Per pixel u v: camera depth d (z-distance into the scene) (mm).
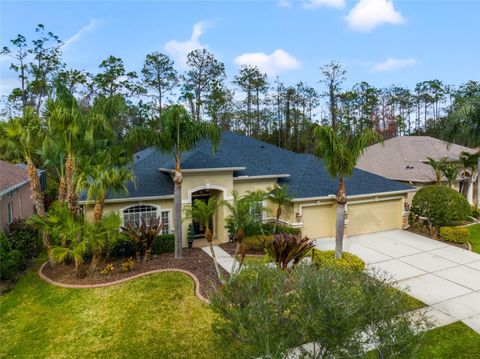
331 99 53156
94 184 13398
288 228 18906
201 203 15289
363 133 14461
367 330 5930
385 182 22609
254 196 17469
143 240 15508
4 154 28469
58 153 14797
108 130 15164
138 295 12438
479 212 24906
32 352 9453
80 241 13711
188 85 52281
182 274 14242
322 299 5387
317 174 22406
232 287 6781
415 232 21484
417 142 32906
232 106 59000
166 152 15859
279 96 59500
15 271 14508
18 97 44125
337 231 15297
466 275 14742
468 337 9977
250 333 5574
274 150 25469
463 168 28297
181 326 10508
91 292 12695
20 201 21516
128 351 9398
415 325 6715
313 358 5781
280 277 6598
